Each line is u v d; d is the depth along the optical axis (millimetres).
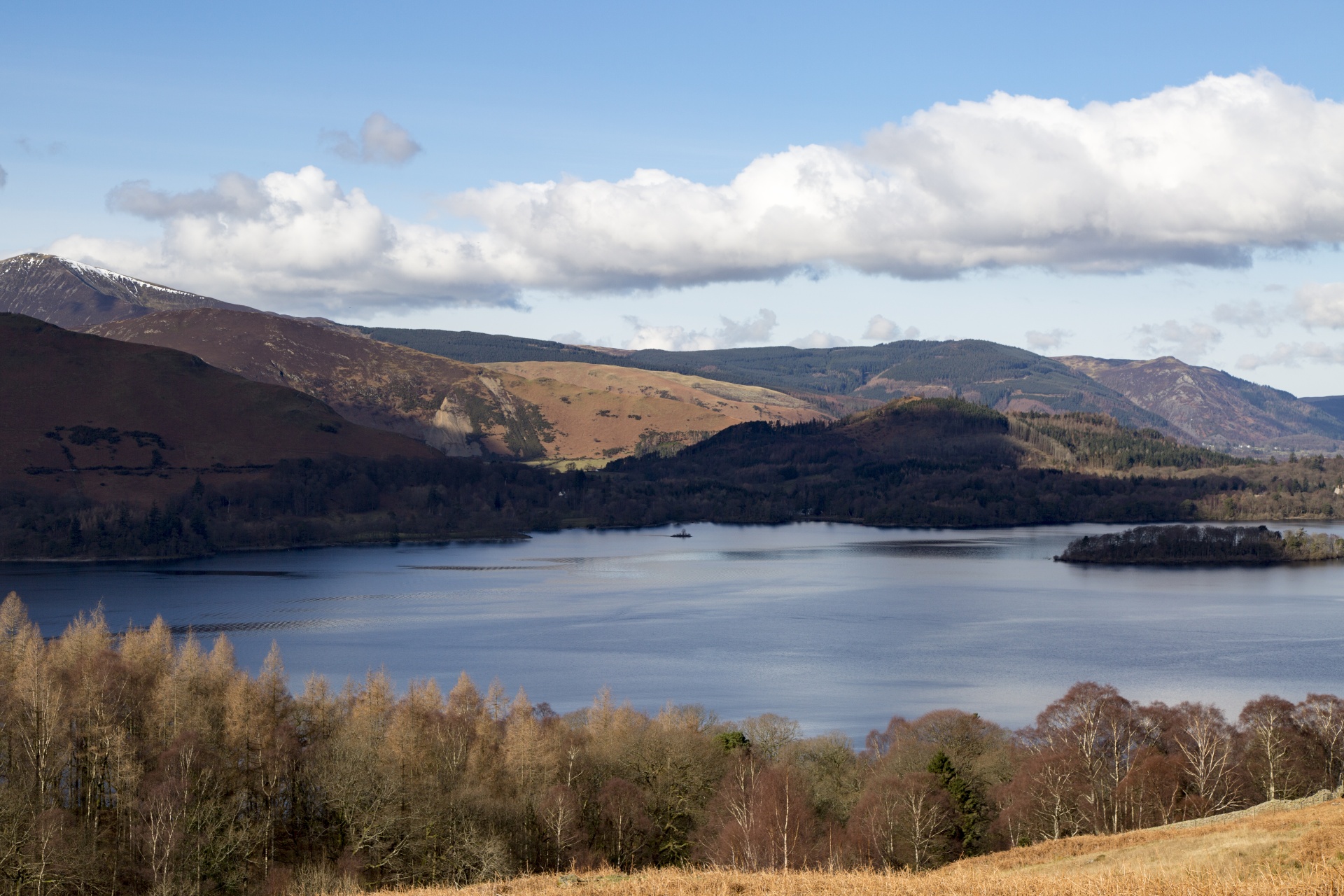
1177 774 85750
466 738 92188
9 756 85250
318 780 84438
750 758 91125
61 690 88812
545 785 84938
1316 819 59125
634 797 84812
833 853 75062
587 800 88000
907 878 53062
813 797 89625
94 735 86312
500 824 81250
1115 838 65188
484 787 83875
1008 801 87125
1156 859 56594
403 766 85125
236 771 86250
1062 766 85375
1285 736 92938
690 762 91062
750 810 79625
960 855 79438
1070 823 81938
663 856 84938
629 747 92688
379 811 80750
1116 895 45688
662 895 51781
